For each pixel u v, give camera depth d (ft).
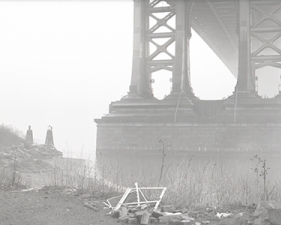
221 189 68.03
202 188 70.08
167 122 276.62
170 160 262.47
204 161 258.98
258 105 268.62
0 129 194.39
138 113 287.07
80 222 52.49
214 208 61.16
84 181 78.02
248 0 297.33
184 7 312.91
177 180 70.23
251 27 299.17
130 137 282.15
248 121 263.29
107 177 79.10
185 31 316.40
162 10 316.19
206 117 273.54
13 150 157.48
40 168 133.18
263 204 52.70
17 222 51.08
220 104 294.05
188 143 271.28
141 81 306.96
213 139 267.80
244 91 278.05
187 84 310.04
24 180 97.81
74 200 65.77
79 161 85.71
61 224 51.31
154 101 289.94
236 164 248.93
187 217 54.34
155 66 311.68
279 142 256.93
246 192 67.67
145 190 68.80
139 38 307.17
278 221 50.70
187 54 315.99
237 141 263.70
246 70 285.43
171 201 65.57
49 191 73.00
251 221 53.06
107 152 282.36
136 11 310.86
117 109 293.84
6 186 80.53
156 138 277.44
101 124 289.33
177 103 282.56
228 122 266.16
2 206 58.65
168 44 310.04
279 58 291.38
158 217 54.85
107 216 56.24
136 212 54.65
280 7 297.94
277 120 258.98
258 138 260.42
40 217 53.98
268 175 232.73
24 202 62.13
